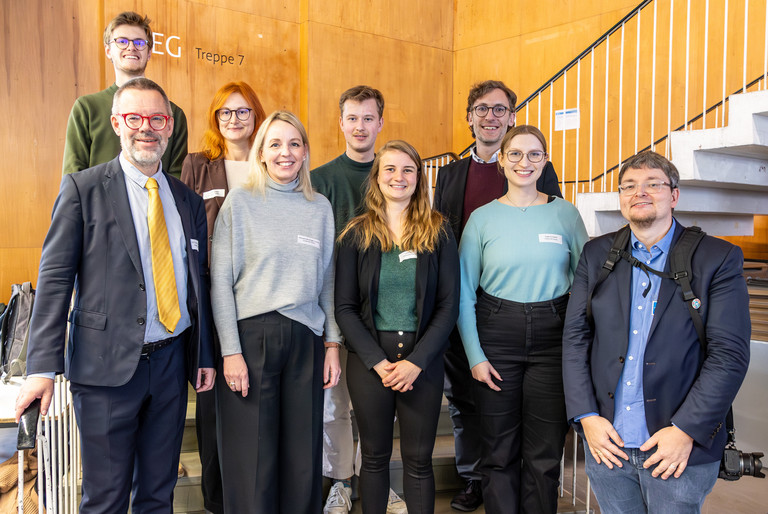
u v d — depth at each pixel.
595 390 1.84
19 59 4.88
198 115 6.05
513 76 7.27
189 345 1.80
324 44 6.75
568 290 2.15
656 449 1.70
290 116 1.99
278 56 6.56
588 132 6.65
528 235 2.14
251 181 1.98
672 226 1.81
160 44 5.79
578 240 2.20
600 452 1.77
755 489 3.27
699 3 5.80
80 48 5.16
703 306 1.68
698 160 3.50
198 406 2.28
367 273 2.04
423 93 7.54
